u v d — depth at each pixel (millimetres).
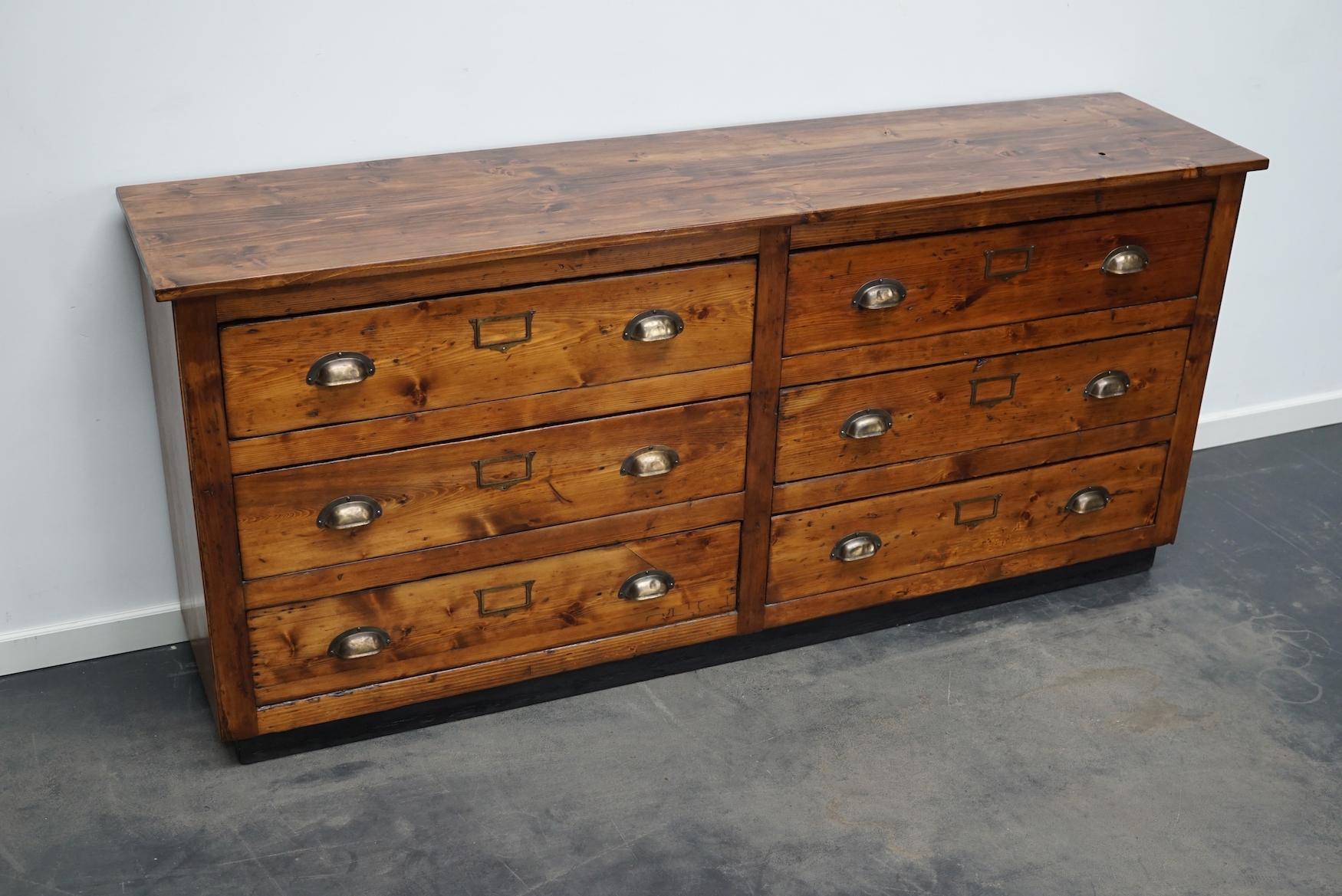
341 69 2510
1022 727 2598
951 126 2859
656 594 2594
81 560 2672
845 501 2695
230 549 2256
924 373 2641
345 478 2289
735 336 2451
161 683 2670
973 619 2930
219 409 2152
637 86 2738
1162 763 2516
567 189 2467
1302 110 3316
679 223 2312
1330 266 3531
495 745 2518
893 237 2486
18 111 2314
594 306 2326
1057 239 2617
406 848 2275
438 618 2465
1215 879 2258
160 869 2221
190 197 2393
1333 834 2357
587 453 2441
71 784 2398
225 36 2404
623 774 2451
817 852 2291
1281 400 3676
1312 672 2770
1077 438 2848
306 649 2391
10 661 2666
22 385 2496
